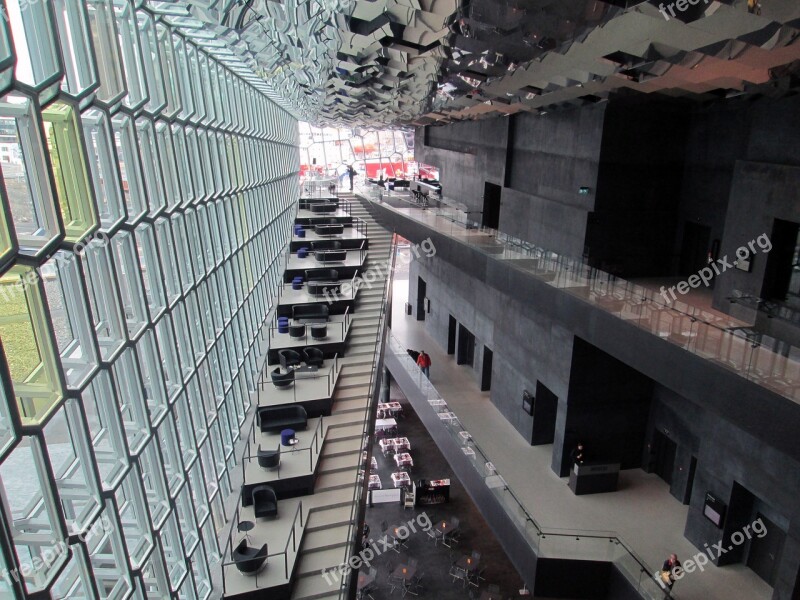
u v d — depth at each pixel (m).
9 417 4.43
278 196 23.36
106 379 6.21
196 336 10.38
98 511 5.79
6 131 4.81
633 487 15.45
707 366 8.91
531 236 17.81
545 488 15.41
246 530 11.04
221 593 9.57
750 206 11.41
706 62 8.88
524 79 12.41
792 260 10.77
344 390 16.14
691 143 14.62
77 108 5.53
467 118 22.34
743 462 11.82
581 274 12.61
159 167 8.37
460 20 8.41
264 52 11.17
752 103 12.27
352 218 28.88
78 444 5.67
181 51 9.72
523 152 18.55
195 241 10.37
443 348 26.42
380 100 19.08
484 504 15.88
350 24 9.18
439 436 19.64
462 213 20.44
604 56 9.61
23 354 5.02
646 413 15.89
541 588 13.10
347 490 12.77
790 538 10.67
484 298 21.02
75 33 5.65
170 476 8.55
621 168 14.57
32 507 5.58
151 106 8.24
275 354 16.80
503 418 19.53
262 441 13.59
